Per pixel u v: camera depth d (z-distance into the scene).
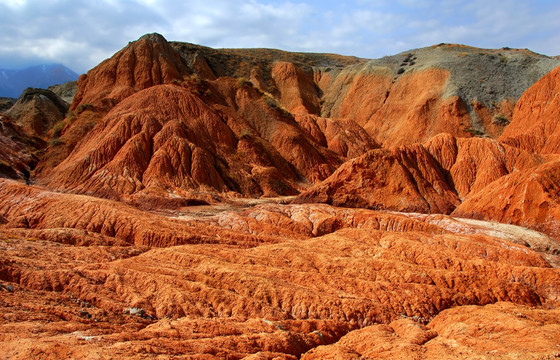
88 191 75.69
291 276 36.78
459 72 132.50
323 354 24.14
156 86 101.25
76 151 89.06
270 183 90.69
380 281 37.19
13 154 90.31
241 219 59.28
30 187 59.12
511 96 124.44
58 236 43.00
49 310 24.61
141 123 89.31
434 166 85.25
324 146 122.50
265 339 24.58
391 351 24.67
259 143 102.19
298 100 145.50
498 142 85.75
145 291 30.55
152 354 19.55
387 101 139.88
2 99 156.75
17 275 28.86
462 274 38.53
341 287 35.47
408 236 49.69
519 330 25.59
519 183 64.62
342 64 181.38
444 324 30.39
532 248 53.25
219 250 41.72
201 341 22.86
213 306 30.20
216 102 111.75
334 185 80.50
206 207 71.25
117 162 80.06
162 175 79.69
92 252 38.38
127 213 51.50
